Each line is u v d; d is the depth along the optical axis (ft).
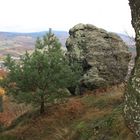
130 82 41.63
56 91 74.38
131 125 41.16
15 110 119.65
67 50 96.32
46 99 75.05
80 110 73.46
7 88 75.51
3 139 72.95
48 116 74.64
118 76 90.27
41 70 72.74
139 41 42.01
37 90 72.33
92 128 56.24
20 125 78.18
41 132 69.87
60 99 77.36
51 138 66.28
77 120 68.59
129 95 41.39
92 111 70.59
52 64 72.79
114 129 48.55
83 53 91.35
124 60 92.22
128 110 41.55
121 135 45.21
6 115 113.50
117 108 55.47
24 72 72.18
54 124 70.69
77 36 95.25
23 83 73.20
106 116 58.08
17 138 71.61
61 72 73.15
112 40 94.32
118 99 71.67
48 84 72.64
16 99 74.59
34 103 75.20
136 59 43.06
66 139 62.34
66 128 67.36
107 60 90.79
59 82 72.74
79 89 89.20
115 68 90.58
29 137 70.13
